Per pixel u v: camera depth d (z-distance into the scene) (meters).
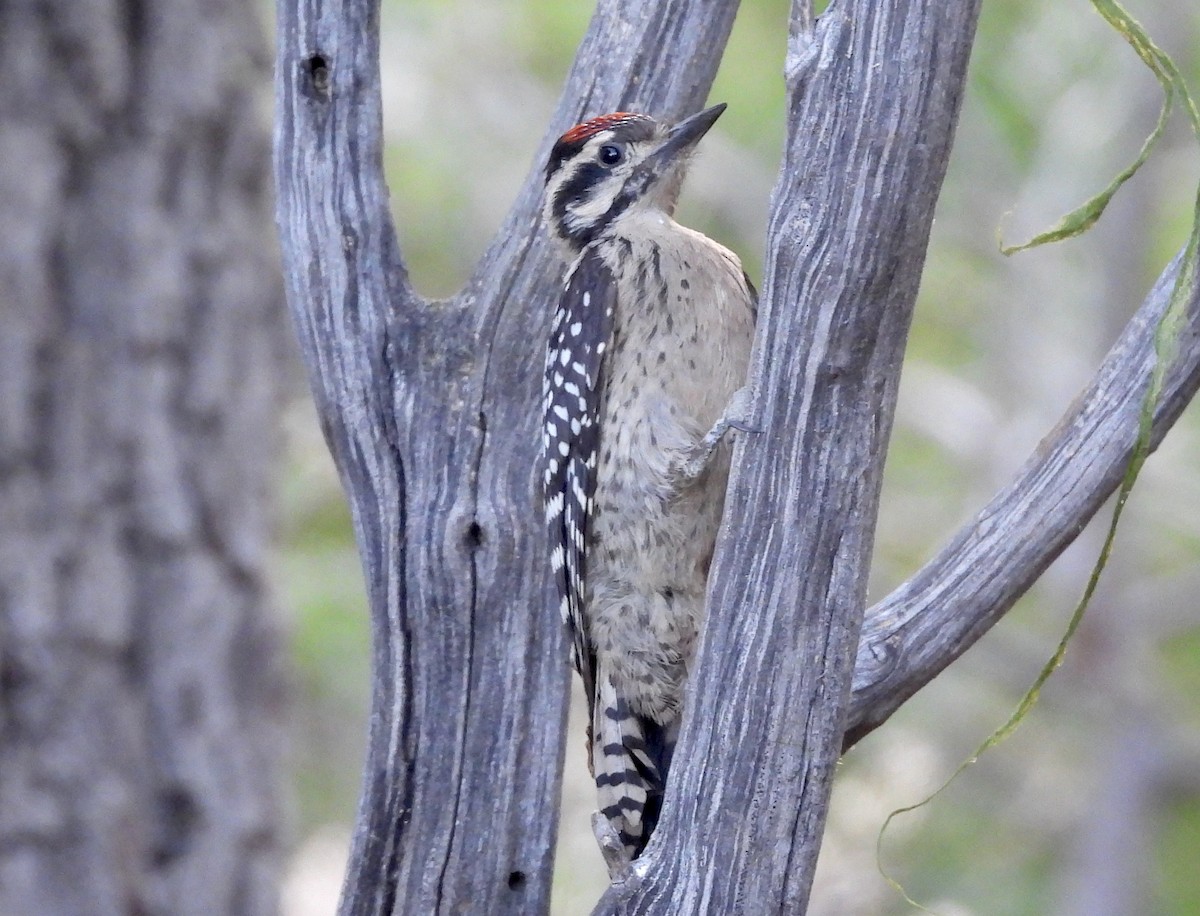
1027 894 17.06
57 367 10.38
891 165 5.68
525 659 7.56
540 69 18.97
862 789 17.23
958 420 19.17
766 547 6.08
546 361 7.62
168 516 10.72
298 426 17.94
